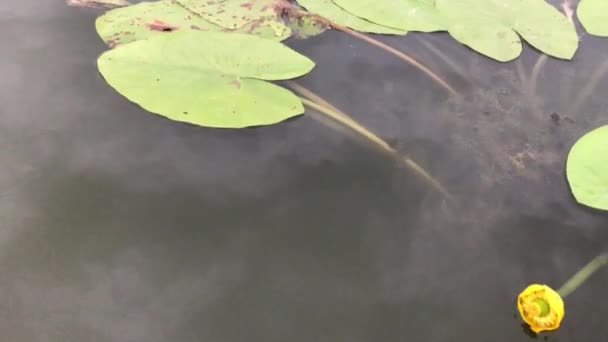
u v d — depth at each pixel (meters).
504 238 1.18
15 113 1.25
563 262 1.16
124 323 1.10
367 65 1.36
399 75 1.34
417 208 1.20
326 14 1.42
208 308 1.11
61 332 1.09
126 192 1.19
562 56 1.40
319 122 1.27
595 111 1.33
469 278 1.15
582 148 1.26
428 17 1.43
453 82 1.34
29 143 1.22
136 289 1.12
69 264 1.13
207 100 1.27
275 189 1.20
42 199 1.18
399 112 1.30
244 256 1.15
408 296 1.13
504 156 1.26
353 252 1.16
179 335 1.10
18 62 1.30
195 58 1.31
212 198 1.19
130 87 1.27
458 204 1.21
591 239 1.19
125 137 1.23
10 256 1.13
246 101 1.27
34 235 1.15
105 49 1.33
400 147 1.25
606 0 1.48
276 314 1.11
